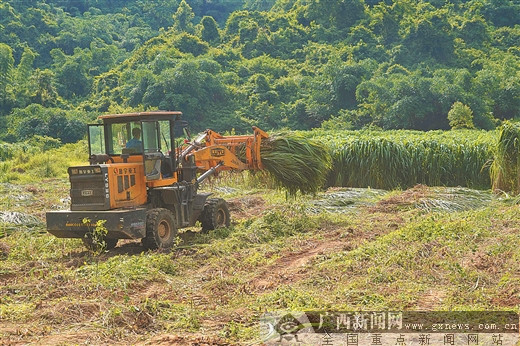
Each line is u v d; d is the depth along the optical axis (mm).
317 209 16875
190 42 94625
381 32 96875
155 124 12703
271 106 72000
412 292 8539
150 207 12695
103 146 12750
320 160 15438
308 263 10484
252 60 87875
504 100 68812
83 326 7551
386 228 13875
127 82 81312
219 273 10156
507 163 18625
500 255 10023
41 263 10891
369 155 22688
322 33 99938
